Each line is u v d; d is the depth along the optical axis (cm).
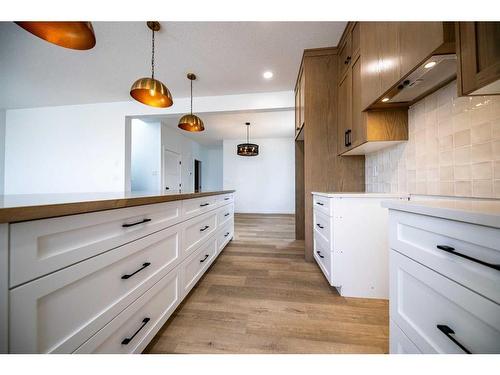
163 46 222
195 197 161
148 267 102
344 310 144
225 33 203
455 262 56
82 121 381
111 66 259
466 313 53
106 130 376
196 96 349
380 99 140
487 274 48
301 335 120
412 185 153
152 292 104
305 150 237
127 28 195
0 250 47
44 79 292
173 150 572
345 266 162
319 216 203
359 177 231
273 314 139
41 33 103
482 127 101
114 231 79
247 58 245
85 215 67
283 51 233
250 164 692
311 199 236
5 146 400
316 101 234
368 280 160
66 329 62
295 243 316
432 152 133
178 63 255
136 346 93
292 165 676
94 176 379
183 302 154
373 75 142
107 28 195
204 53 235
